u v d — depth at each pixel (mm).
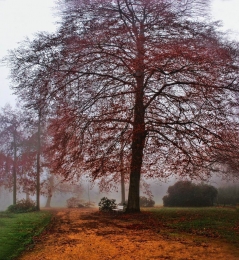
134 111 14031
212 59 12586
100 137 13516
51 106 14422
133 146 13461
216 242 8172
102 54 14352
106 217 14312
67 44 14125
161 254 7113
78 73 14469
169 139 13180
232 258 6660
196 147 13102
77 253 7367
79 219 13625
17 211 19891
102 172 13039
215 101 12875
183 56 12086
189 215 13250
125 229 10586
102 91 14406
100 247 7922
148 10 14852
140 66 12742
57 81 13930
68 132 13828
